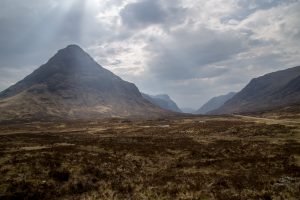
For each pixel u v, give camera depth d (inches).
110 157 1487.5
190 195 946.7
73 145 1758.1
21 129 4579.2
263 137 2272.4
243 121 3887.8
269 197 872.3
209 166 1371.8
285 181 1012.5
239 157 1530.5
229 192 945.5
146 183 1130.0
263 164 1310.3
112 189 1083.3
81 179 1151.6
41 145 1779.0
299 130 2352.4
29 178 1090.7
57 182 1107.3
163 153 1726.1
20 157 1288.1
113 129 3922.2
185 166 1419.8
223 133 2743.6
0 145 1782.7
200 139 2417.6
